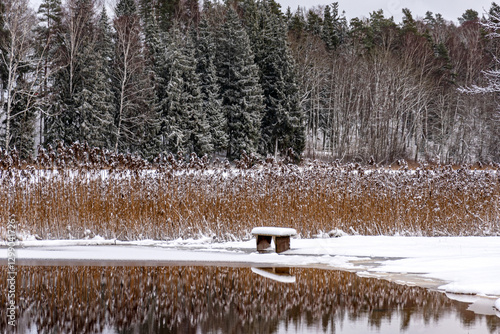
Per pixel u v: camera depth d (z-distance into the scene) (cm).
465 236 1948
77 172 2069
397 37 8812
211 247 1788
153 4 8400
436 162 2236
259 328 862
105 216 1969
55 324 889
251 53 6266
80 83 5416
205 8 9131
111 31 6400
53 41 5903
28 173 1986
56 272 1351
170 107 5231
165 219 1983
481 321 891
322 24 9756
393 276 1289
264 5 7744
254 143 5634
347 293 1118
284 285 1210
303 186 2036
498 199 2097
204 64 6122
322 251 1639
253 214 1966
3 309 988
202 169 2072
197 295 1111
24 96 4922
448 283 1191
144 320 916
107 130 5094
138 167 2077
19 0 5056
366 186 2067
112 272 1359
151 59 6100
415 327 856
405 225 2014
